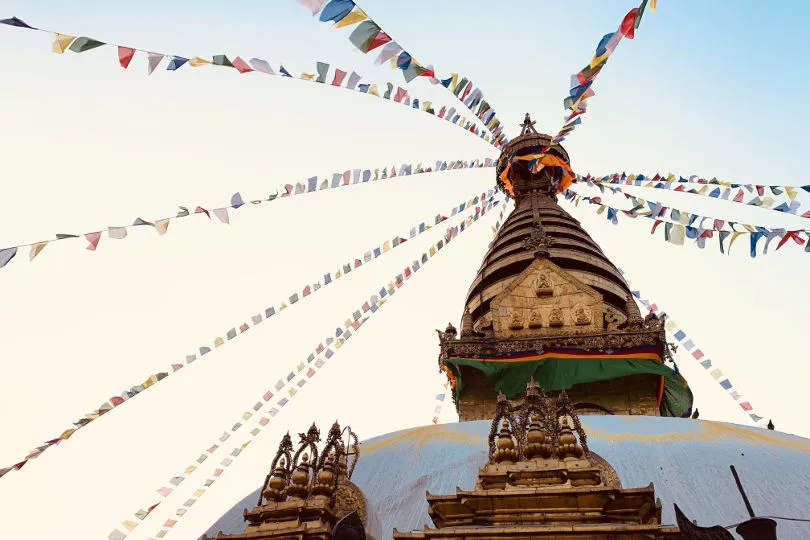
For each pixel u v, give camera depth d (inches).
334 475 371.2
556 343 921.5
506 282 1128.2
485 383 930.1
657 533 299.3
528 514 337.7
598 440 566.9
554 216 1263.5
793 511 431.5
